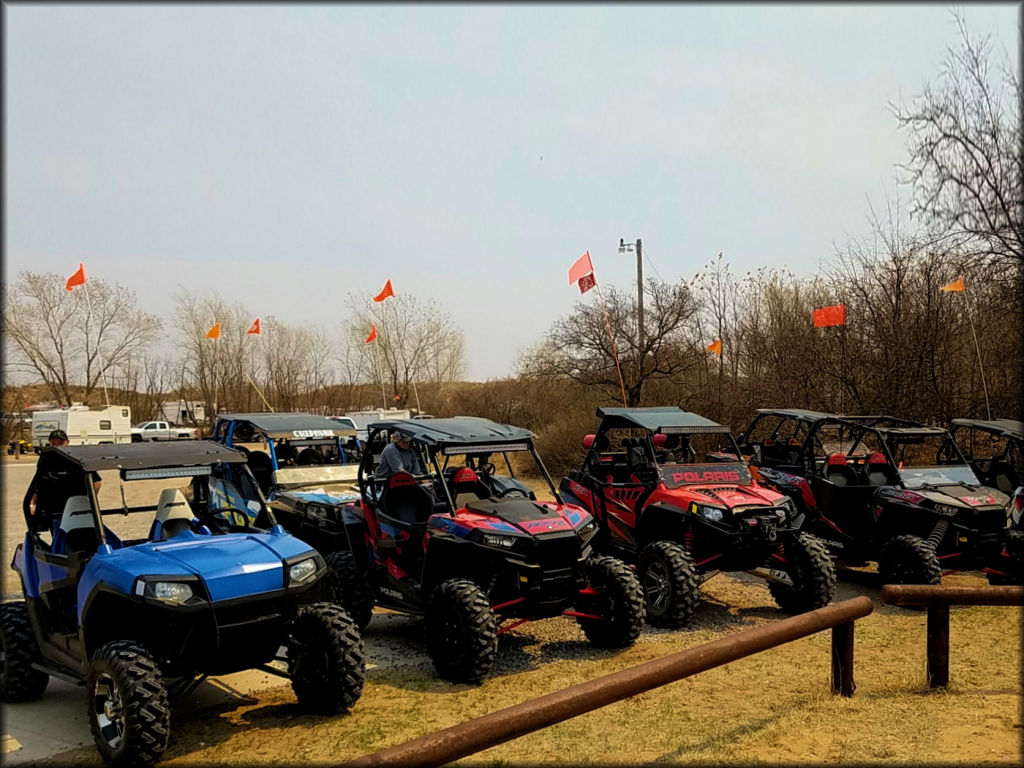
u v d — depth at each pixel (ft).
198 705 17.69
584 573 20.44
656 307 64.39
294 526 29.45
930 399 46.52
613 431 41.50
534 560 19.10
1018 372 45.03
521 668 19.94
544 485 59.06
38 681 18.06
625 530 27.12
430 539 20.18
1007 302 40.93
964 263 40.16
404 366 104.42
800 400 53.31
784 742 14.92
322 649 16.49
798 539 24.62
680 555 23.34
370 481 23.34
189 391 118.52
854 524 29.32
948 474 28.94
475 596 18.62
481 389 91.97
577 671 19.58
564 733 15.74
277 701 17.92
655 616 23.61
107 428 98.07
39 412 96.32
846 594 28.14
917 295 48.14
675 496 24.94
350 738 15.58
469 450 21.26
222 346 108.06
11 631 17.76
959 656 20.49
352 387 108.68
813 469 30.53
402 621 25.48
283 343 109.70
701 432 27.02
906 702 16.89
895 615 25.05
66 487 19.21
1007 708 16.49
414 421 23.54
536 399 80.12
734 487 26.03
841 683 17.28
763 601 27.09
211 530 19.11
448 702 17.49
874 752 14.35
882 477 29.91
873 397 48.85
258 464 33.17
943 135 34.19
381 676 19.57
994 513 25.95
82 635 15.15
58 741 15.88
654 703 17.35
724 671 19.53
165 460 17.13
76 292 112.88
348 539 23.39
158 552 15.67
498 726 9.87
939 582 24.91
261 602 15.35
